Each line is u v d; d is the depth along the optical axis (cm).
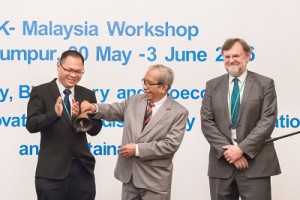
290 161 471
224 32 469
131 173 343
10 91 461
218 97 377
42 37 463
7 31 461
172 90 468
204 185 470
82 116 332
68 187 346
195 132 469
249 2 470
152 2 467
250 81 373
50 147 343
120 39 466
